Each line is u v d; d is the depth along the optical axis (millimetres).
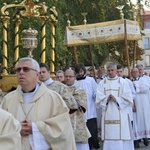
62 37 18516
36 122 5254
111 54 25547
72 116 7840
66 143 5312
